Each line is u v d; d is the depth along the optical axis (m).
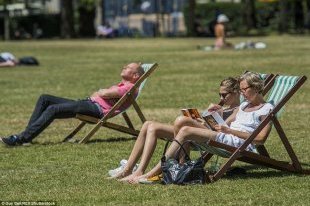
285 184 17.11
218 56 63.12
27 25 136.62
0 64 58.06
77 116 23.42
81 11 132.75
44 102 23.69
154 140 17.83
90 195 16.31
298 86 17.89
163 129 17.88
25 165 20.30
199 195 16.03
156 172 17.52
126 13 144.25
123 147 22.97
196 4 130.00
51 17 137.25
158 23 126.50
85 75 49.31
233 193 16.23
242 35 113.75
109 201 15.75
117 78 46.47
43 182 17.95
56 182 17.89
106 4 146.38
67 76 48.94
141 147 18.03
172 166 17.09
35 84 43.97
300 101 32.88
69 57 69.75
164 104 33.19
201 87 39.41
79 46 89.94
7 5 129.88
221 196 15.93
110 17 146.38
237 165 19.67
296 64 51.94
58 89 40.88
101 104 23.67
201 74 47.06
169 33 128.50
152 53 71.50
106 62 61.44
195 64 55.25
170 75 47.09
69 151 22.34
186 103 33.34
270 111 17.80
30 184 17.72
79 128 24.30
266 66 51.06
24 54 75.88
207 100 34.22
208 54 66.50
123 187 17.03
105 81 44.78
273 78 19.89
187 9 131.38
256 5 132.12
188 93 36.97
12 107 33.50
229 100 19.41
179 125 17.81
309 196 15.91
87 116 23.52
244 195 16.02
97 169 19.53
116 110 23.50
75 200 15.88
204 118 17.89
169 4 142.00
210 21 124.00
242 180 17.59
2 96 37.94
